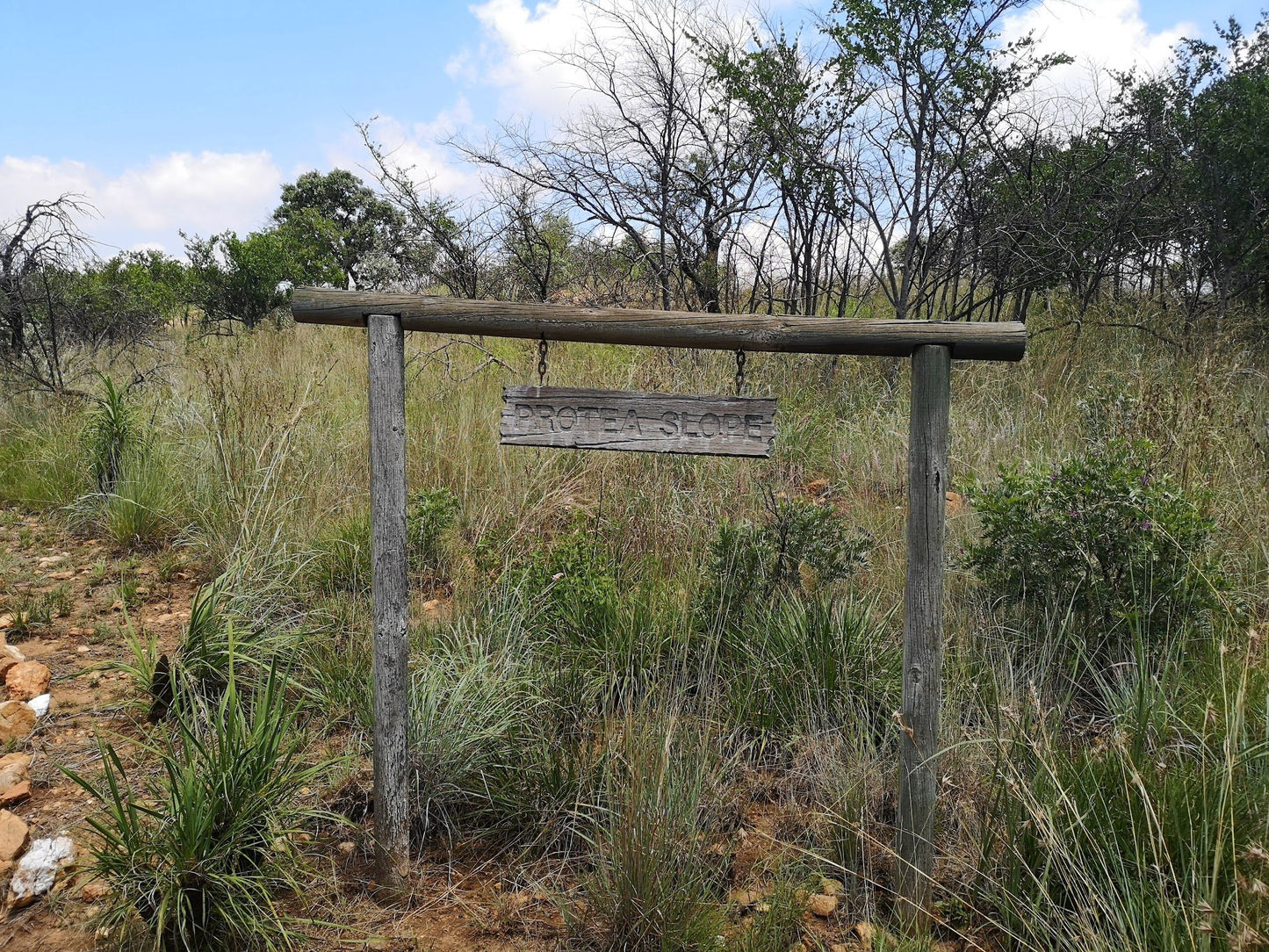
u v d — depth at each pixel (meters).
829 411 7.51
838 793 3.11
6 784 3.20
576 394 2.78
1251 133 8.91
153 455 6.26
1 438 7.57
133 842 2.50
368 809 3.22
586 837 2.90
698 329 2.69
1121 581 3.93
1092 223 8.98
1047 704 3.46
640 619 4.11
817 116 8.33
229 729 2.72
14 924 2.64
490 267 9.16
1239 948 2.02
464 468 6.14
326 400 7.33
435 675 3.52
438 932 2.71
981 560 4.29
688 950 2.56
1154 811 2.60
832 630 3.84
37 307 9.42
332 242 16.84
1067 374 7.86
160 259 16.28
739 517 5.32
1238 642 3.73
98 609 4.79
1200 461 4.98
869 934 2.67
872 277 9.38
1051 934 2.55
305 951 2.59
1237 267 9.16
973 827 2.99
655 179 8.26
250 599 4.30
